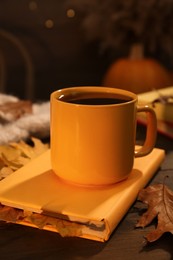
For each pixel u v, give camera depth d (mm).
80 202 492
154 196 522
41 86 1813
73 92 563
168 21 1675
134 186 535
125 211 505
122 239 477
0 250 462
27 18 1728
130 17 1670
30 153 629
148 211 506
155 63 1774
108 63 1939
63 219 484
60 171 525
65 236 473
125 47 1826
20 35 1727
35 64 1774
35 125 717
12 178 541
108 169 514
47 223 485
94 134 501
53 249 463
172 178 603
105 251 460
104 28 1764
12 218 493
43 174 552
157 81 1740
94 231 473
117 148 512
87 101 551
